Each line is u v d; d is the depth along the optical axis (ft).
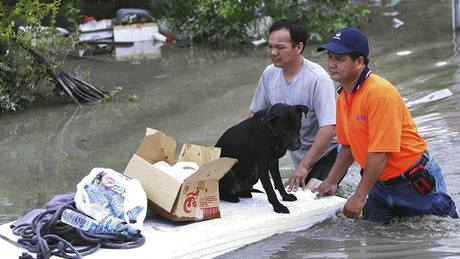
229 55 62.18
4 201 30.35
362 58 22.54
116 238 21.71
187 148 25.70
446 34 64.18
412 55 56.59
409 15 74.74
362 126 22.99
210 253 22.31
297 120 24.11
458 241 22.07
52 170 34.55
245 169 25.11
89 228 21.71
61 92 49.26
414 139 23.35
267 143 24.47
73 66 59.31
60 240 21.07
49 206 23.54
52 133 41.57
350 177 30.78
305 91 26.86
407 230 23.79
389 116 22.26
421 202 23.85
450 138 35.19
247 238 23.15
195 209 23.41
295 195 26.40
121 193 22.47
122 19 70.74
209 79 53.36
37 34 48.14
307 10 66.13
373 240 22.82
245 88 49.85
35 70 48.01
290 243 23.11
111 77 55.47
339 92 24.03
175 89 50.85
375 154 22.47
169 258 21.36
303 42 26.66
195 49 65.26
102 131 41.50
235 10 64.85
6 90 46.98
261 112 24.82
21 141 40.14
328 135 26.40
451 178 30.19
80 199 22.13
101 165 34.94
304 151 28.19
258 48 64.54
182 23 69.31
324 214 24.99
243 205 25.41
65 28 68.03
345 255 21.43
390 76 49.90
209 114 43.57
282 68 27.04
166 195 23.17
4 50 47.09
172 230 22.89
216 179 23.61
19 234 22.45
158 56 62.90
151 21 71.61
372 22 72.43
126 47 67.10
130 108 46.44
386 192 24.17
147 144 24.71
